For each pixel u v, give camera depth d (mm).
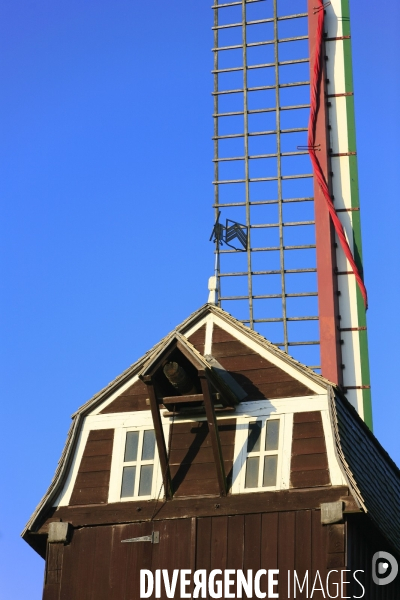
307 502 24406
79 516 25828
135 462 26109
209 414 25141
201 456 25750
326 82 46281
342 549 23750
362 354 42906
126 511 25562
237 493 25016
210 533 24844
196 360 25125
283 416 25594
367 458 26859
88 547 25500
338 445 24828
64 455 26609
